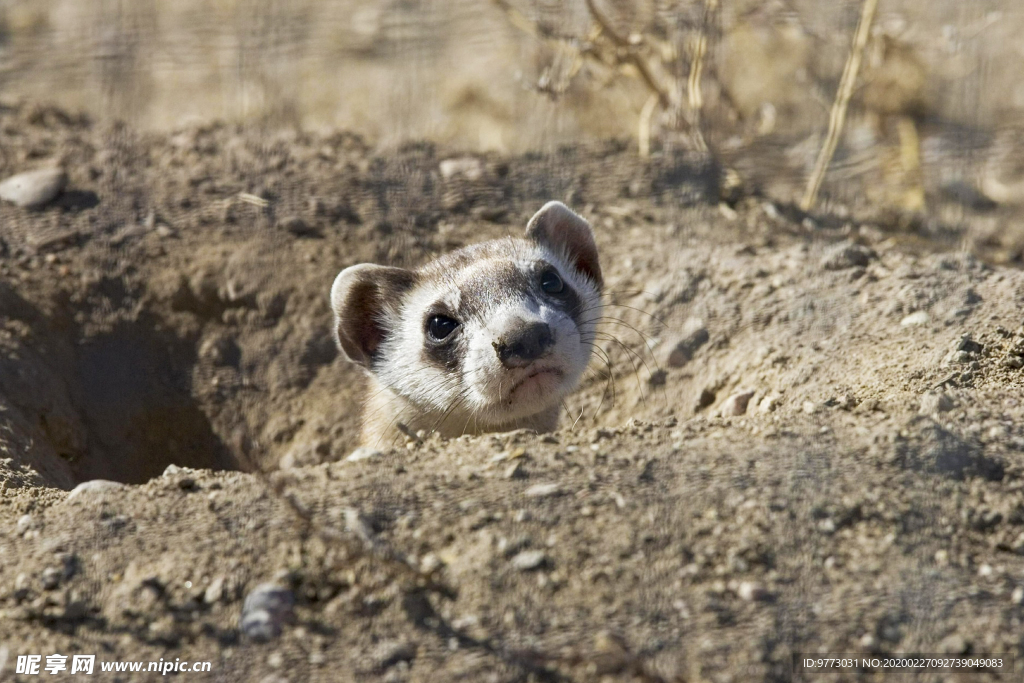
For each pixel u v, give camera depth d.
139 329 12.48
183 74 19.53
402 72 19.44
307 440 12.22
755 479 6.64
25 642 6.05
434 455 7.54
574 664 5.45
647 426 7.78
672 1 14.47
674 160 14.72
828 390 9.59
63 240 12.71
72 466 11.24
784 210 14.02
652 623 5.64
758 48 18.62
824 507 6.33
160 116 17.69
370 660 5.63
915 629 5.52
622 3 14.52
